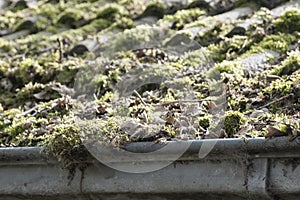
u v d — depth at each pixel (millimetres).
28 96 4812
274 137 3170
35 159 3664
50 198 3736
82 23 6031
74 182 3611
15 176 3777
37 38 5805
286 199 3262
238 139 3234
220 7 5523
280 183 3182
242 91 3980
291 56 4191
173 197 3477
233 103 3859
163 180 3424
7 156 3719
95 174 3572
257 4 5426
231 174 3279
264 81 4066
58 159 3576
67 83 4910
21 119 4348
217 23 5109
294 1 5312
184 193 3408
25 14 6477
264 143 3178
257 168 3230
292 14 4895
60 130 3686
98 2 6324
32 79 5059
